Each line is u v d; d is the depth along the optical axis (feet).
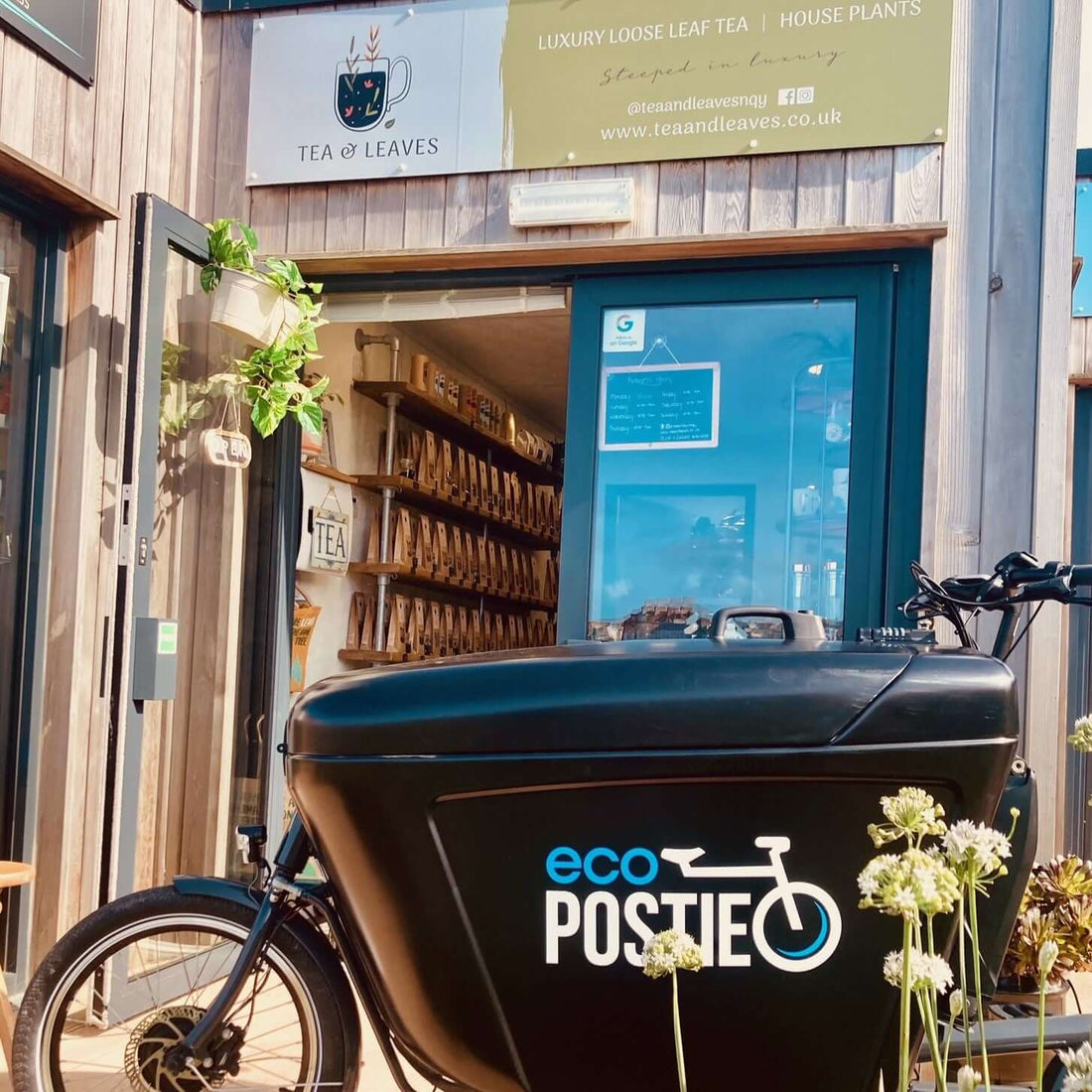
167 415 10.47
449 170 10.76
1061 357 9.53
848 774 4.26
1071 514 14.53
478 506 18.84
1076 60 9.57
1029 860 5.30
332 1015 5.54
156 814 10.60
